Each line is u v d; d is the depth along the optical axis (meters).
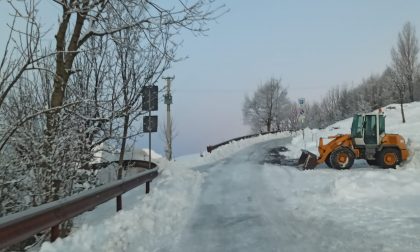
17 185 8.98
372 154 20.73
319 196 12.42
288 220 9.88
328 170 19.77
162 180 16.62
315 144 34.19
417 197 11.37
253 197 13.52
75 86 11.09
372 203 11.00
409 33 66.06
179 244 8.05
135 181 11.59
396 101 71.19
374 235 7.77
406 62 65.94
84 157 10.00
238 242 8.15
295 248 7.43
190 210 11.56
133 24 9.07
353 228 8.44
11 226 5.48
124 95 12.46
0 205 8.67
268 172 19.84
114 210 10.76
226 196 13.93
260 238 8.36
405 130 39.25
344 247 7.18
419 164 19.84
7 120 9.09
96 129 10.89
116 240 7.68
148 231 8.75
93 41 11.58
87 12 8.78
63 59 9.34
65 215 6.98
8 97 9.24
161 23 9.01
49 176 8.91
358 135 20.80
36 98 9.65
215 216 10.78
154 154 27.08
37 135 9.20
